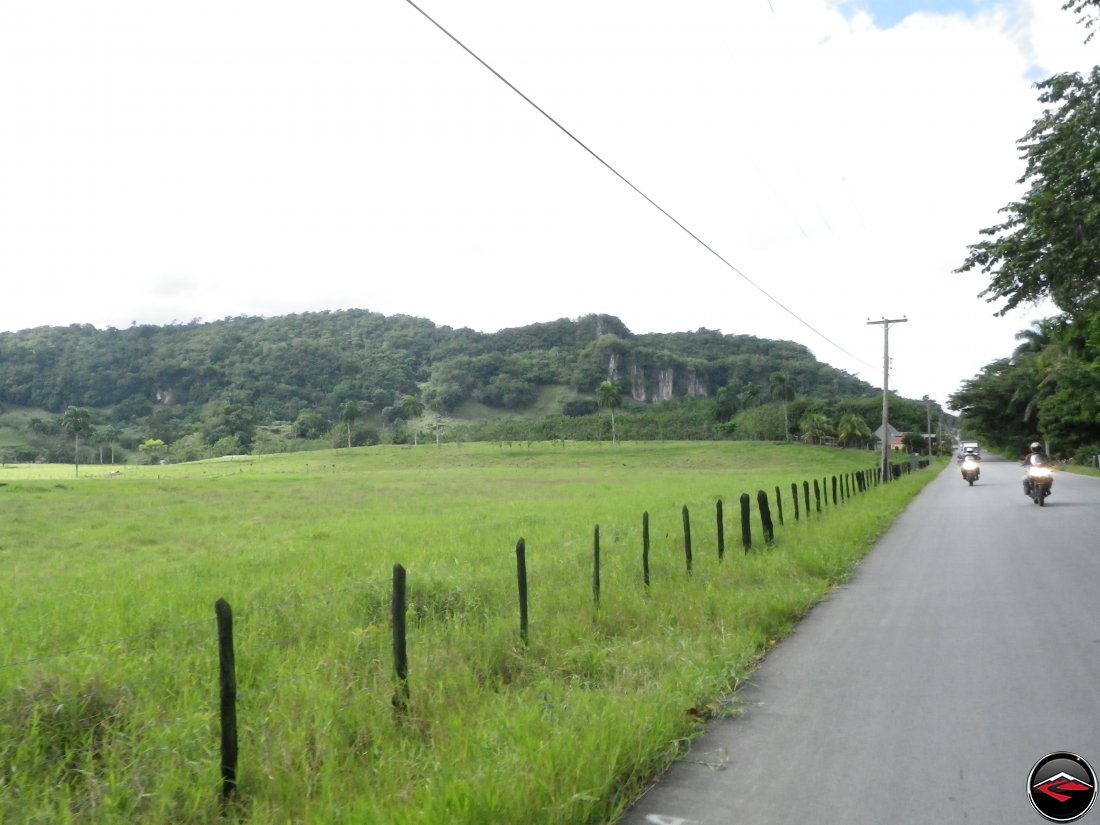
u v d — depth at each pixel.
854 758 5.70
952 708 6.74
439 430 138.12
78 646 7.60
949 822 4.74
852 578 13.63
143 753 5.10
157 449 123.19
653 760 5.51
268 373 165.50
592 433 125.50
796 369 158.75
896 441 114.25
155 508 29.14
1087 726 6.27
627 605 9.81
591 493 38.09
